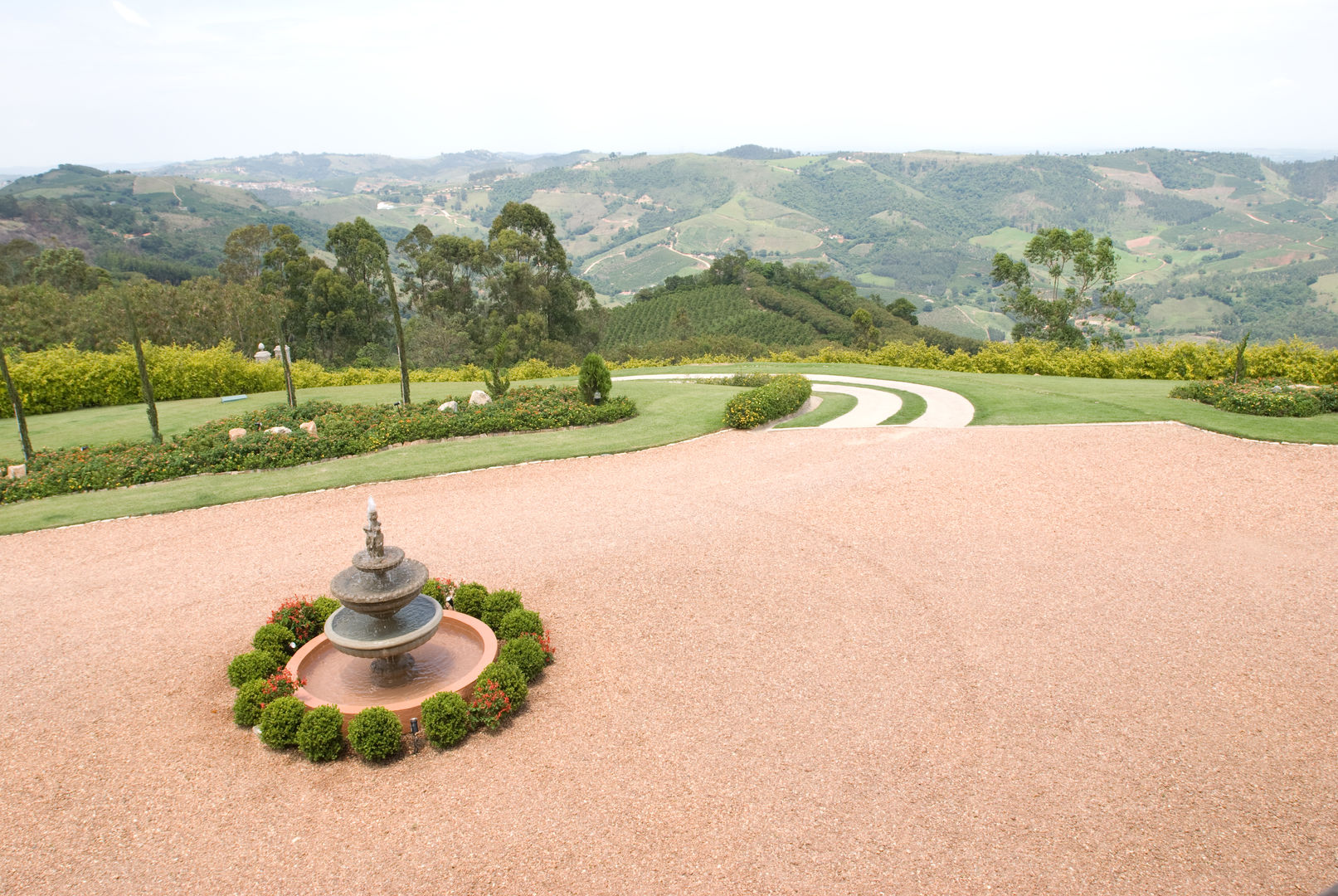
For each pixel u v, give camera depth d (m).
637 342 106.56
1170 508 12.18
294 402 21.55
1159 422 17.30
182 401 27.62
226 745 7.01
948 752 6.45
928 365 35.06
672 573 10.32
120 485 15.96
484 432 19.55
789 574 10.20
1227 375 23.97
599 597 9.74
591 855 5.46
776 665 8.00
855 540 11.30
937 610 9.08
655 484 14.47
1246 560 10.15
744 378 26.88
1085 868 5.18
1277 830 5.45
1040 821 5.62
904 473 14.48
